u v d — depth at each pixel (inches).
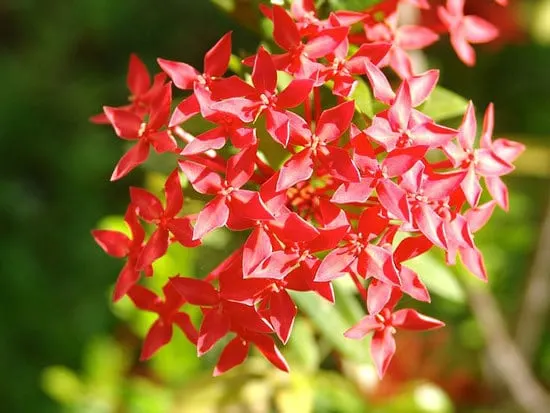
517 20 27.0
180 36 44.7
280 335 15.7
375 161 15.6
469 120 16.3
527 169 23.9
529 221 26.8
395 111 15.7
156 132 16.3
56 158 45.9
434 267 18.4
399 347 24.2
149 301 16.8
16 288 42.0
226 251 18.7
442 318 26.0
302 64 16.0
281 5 16.9
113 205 44.1
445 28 18.4
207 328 16.0
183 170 15.8
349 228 15.7
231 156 16.3
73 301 41.4
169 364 23.2
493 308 23.0
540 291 23.7
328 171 15.6
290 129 15.7
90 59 48.1
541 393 23.4
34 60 48.1
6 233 44.2
